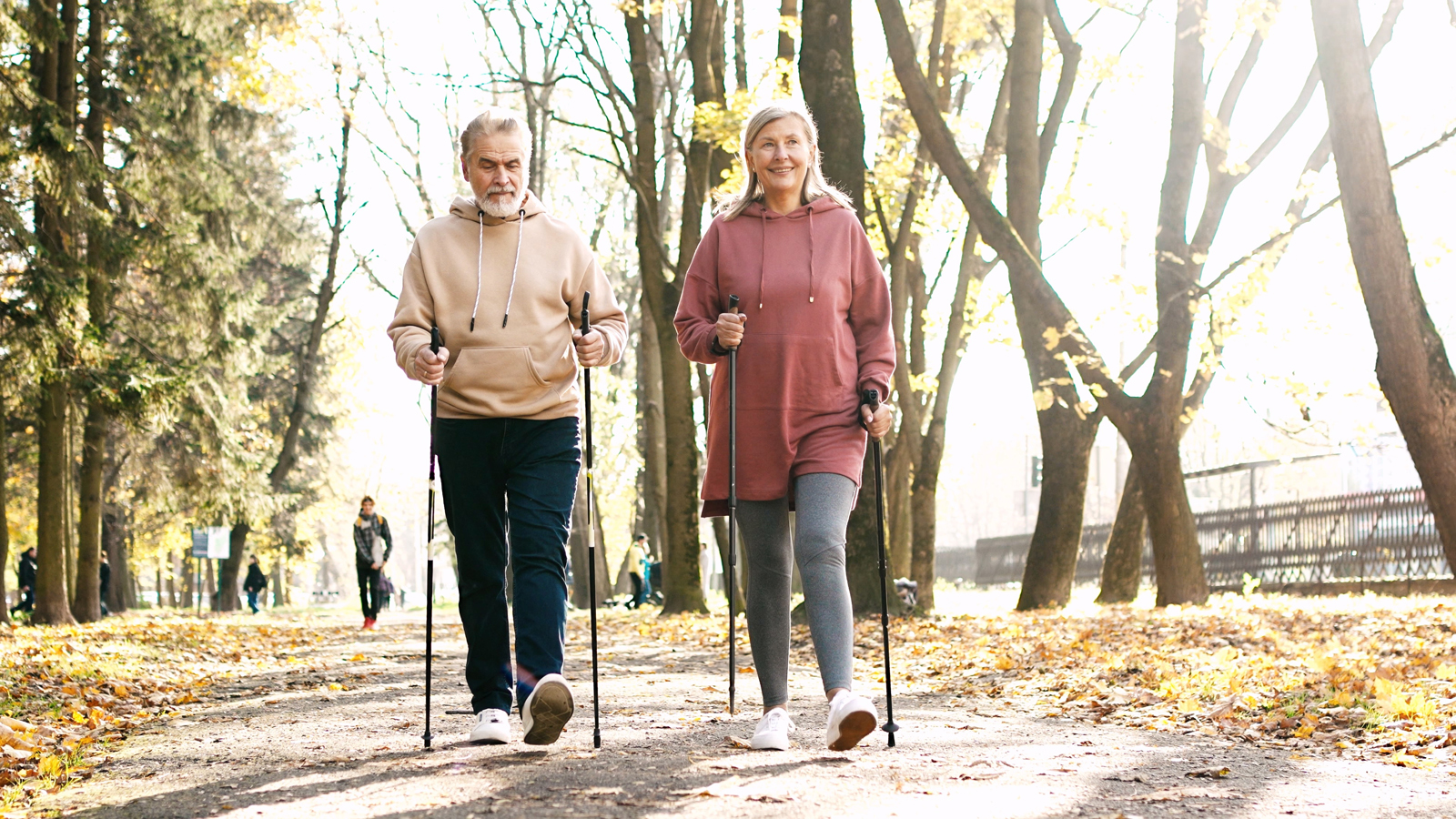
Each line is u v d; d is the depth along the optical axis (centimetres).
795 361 405
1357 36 843
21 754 459
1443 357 841
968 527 9775
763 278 410
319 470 3319
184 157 1836
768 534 412
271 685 763
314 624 1833
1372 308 847
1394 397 845
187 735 502
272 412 3166
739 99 1526
